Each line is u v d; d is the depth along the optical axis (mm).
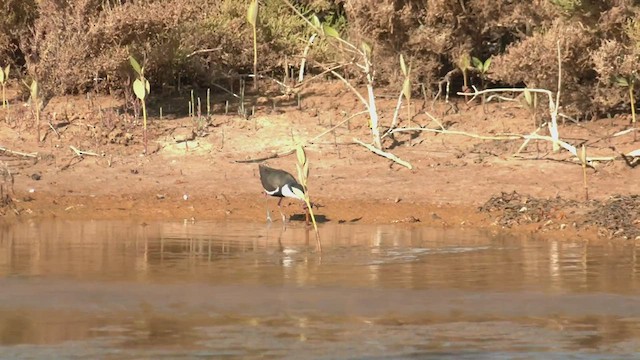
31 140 17797
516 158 16953
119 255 12422
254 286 10844
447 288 10781
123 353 8641
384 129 18125
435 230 14336
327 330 9320
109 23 18578
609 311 9977
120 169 16906
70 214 15312
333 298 10383
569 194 15555
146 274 11375
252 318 9695
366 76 17750
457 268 11750
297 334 9195
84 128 18125
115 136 17828
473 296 10469
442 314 9852
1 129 18094
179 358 8523
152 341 8977
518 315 9836
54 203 15680
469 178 16328
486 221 14781
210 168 16969
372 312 9906
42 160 17156
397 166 16875
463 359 8555
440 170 16672
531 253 12672
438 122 17656
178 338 9062
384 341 9008
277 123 18516
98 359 8500
